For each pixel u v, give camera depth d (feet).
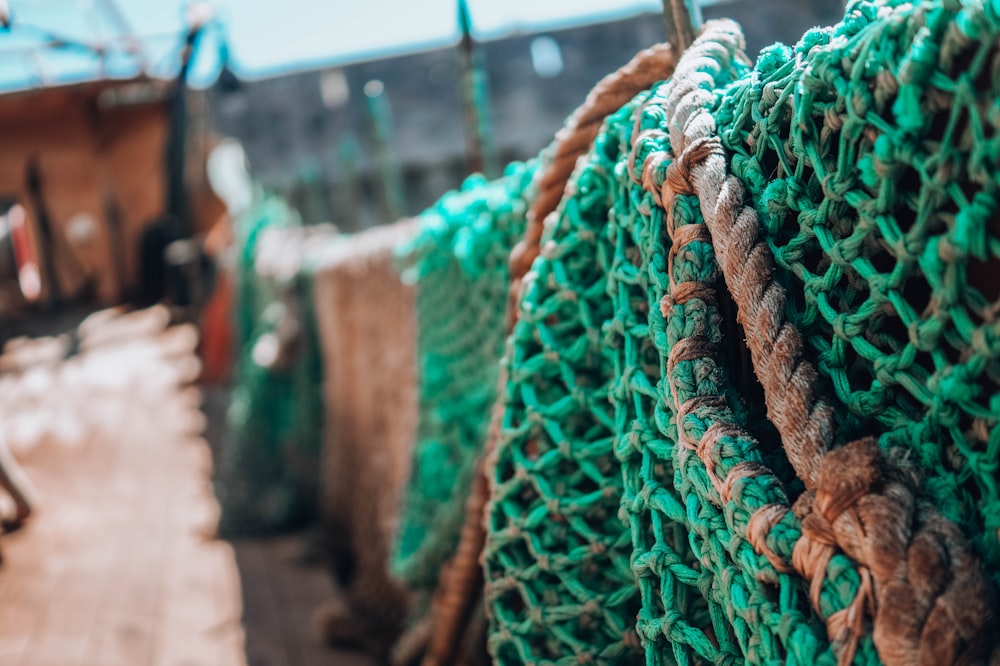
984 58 2.08
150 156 29.50
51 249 28.35
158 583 9.64
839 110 2.47
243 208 23.98
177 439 15.97
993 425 2.28
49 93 25.70
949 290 2.23
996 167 2.12
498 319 5.76
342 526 11.68
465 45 8.50
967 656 2.10
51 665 7.53
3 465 10.64
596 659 3.71
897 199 2.41
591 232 3.75
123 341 23.98
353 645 8.42
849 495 2.30
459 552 5.39
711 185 2.89
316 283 13.69
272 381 14.14
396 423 9.37
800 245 2.73
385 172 14.70
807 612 2.49
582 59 24.98
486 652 5.61
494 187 5.76
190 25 21.93
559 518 3.92
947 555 2.18
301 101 27.43
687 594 3.11
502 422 4.18
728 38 3.46
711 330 2.99
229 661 7.96
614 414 3.85
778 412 2.62
